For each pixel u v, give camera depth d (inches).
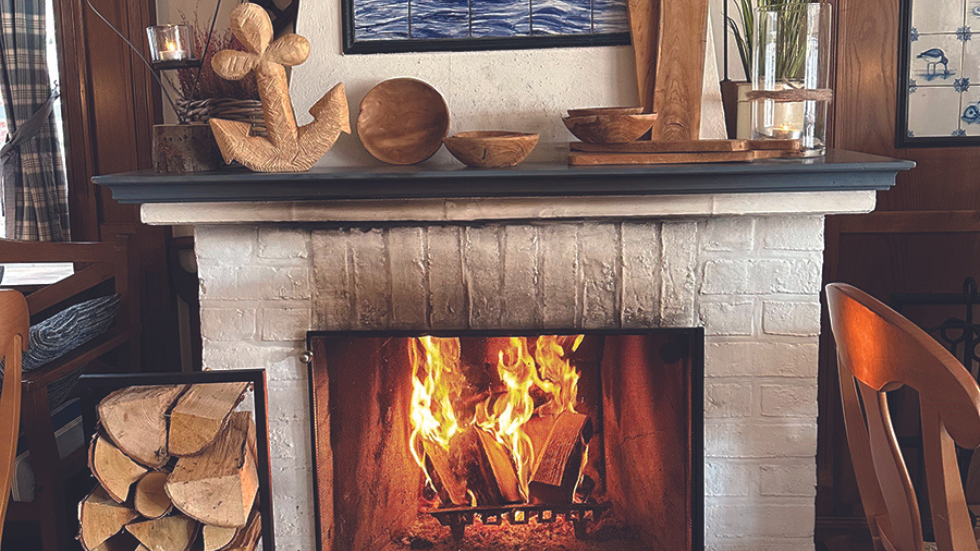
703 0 72.2
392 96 73.4
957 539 45.0
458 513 78.7
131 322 98.5
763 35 70.2
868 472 58.2
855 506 96.0
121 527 64.7
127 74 97.0
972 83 88.1
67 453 88.3
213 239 72.6
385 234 71.7
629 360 73.9
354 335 72.4
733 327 72.7
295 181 65.2
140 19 95.7
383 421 76.5
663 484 75.0
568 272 72.0
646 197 67.8
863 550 88.6
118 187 65.7
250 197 65.9
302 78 75.1
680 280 72.0
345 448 75.6
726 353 73.1
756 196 67.4
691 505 74.0
